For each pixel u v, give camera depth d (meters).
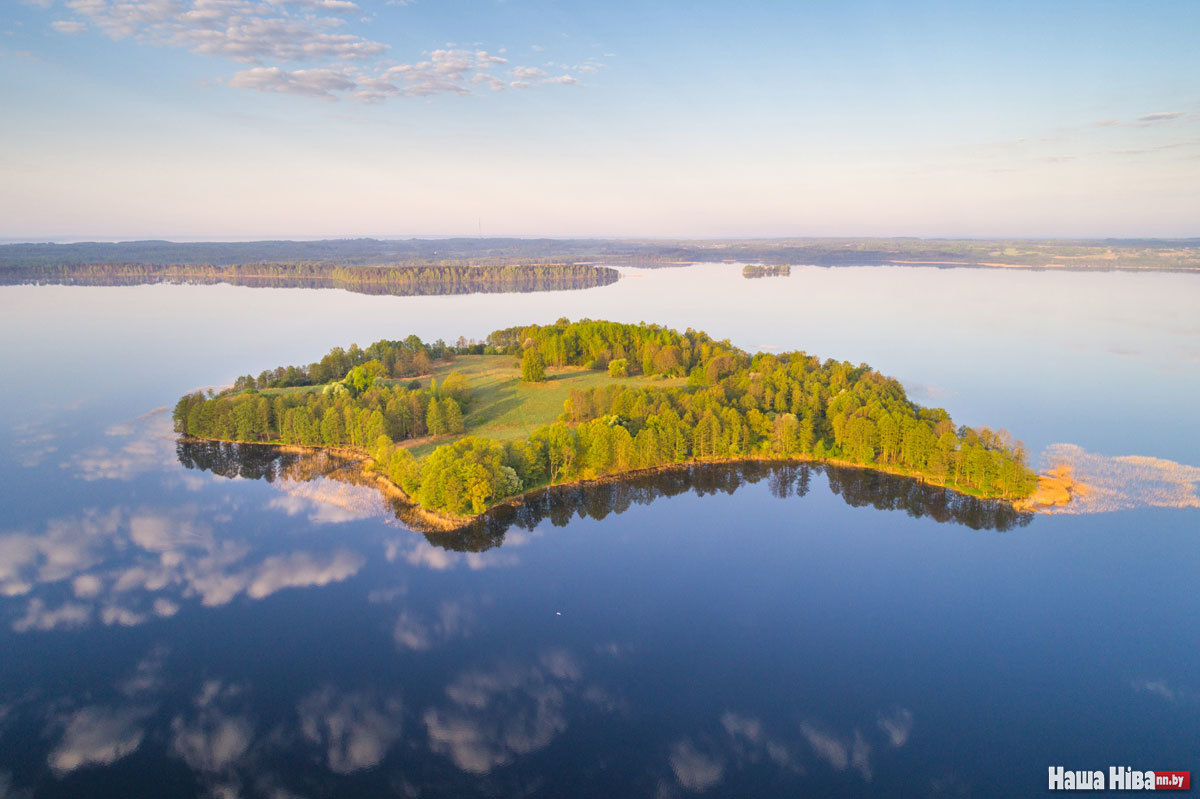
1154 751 77.69
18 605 103.12
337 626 99.81
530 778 73.62
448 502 131.25
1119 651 95.12
